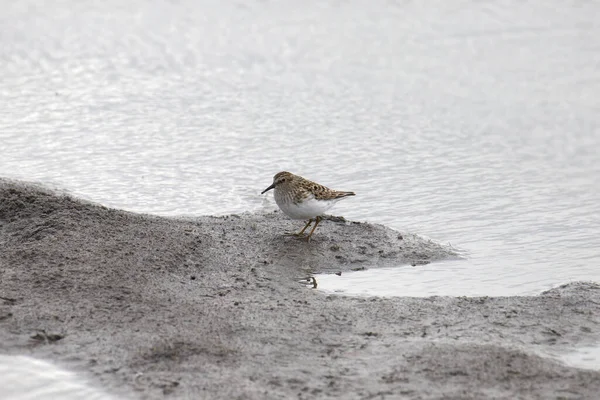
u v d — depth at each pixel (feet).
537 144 64.90
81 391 30.81
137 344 33.37
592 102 71.87
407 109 70.95
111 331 34.45
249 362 32.40
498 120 69.00
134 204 52.95
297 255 44.65
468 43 84.07
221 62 79.41
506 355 32.96
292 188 45.42
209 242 44.80
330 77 76.79
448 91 74.13
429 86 75.10
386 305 38.27
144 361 32.35
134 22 87.51
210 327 35.01
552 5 93.71
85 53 80.53
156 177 57.57
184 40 83.61
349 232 48.01
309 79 76.43
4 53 79.66
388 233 48.24
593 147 64.34
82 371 31.96
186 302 37.42
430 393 30.48
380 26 87.86
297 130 66.80
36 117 67.56
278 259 43.96
